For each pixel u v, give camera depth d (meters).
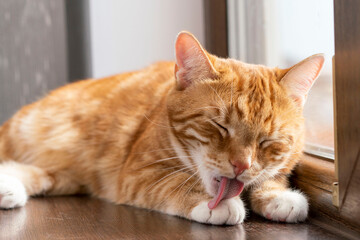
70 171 0.79
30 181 0.76
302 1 0.77
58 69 1.01
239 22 0.91
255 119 0.66
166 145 0.71
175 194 0.68
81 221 0.67
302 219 0.67
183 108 0.69
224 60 0.72
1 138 0.86
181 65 0.69
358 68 0.58
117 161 0.76
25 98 1.00
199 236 0.62
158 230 0.64
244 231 0.64
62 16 1.00
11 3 0.99
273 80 0.69
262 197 0.68
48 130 0.82
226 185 0.66
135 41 1.03
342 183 0.62
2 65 0.99
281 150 0.68
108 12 1.03
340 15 0.60
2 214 0.69
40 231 0.64
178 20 1.03
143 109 0.77
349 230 0.62
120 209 0.71
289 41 0.81
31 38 1.00
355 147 0.60
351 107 0.60
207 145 0.67
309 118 0.77
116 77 0.84
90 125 0.80
